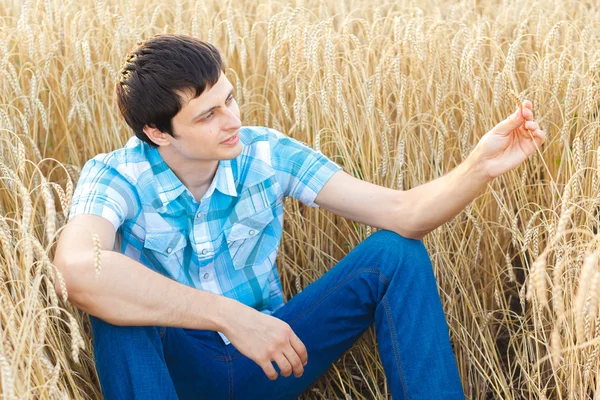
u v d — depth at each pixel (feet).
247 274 6.77
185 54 5.75
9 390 4.31
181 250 6.55
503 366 7.93
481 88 8.67
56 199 8.64
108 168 6.36
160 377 5.75
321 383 7.91
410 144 8.52
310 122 8.93
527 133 5.86
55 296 5.27
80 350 6.90
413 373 6.15
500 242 8.45
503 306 8.23
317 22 10.44
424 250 6.48
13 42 10.06
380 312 6.35
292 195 6.89
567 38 9.29
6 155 7.80
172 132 5.96
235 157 6.17
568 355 6.31
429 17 10.30
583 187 7.45
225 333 5.92
